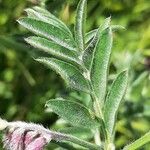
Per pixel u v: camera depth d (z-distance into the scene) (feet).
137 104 0.58
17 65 0.74
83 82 0.33
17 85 0.74
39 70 0.72
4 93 0.74
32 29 0.34
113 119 0.34
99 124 0.34
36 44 0.34
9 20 0.66
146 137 0.33
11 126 0.31
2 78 0.75
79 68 0.34
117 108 0.34
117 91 0.33
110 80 0.50
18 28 0.66
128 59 0.61
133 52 0.71
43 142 0.31
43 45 0.34
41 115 0.69
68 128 0.37
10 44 0.56
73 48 0.34
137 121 0.59
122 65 0.59
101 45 0.33
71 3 0.50
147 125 0.59
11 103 0.73
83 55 0.34
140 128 0.59
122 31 0.74
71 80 0.33
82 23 0.34
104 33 0.32
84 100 0.48
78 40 0.34
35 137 0.31
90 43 0.33
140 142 0.34
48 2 0.48
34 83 0.72
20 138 0.31
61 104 0.33
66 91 0.50
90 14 0.70
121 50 0.68
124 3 0.75
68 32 0.35
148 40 0.74
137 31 0.75
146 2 0.76
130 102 0.58
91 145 0.33
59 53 0.34
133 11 0.76
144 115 0.58
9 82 0.75
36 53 0.45
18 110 0.72
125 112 0.58
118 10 0.75
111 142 0.34
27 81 0.73
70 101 0.33
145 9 0.76
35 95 0.71
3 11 0.66
